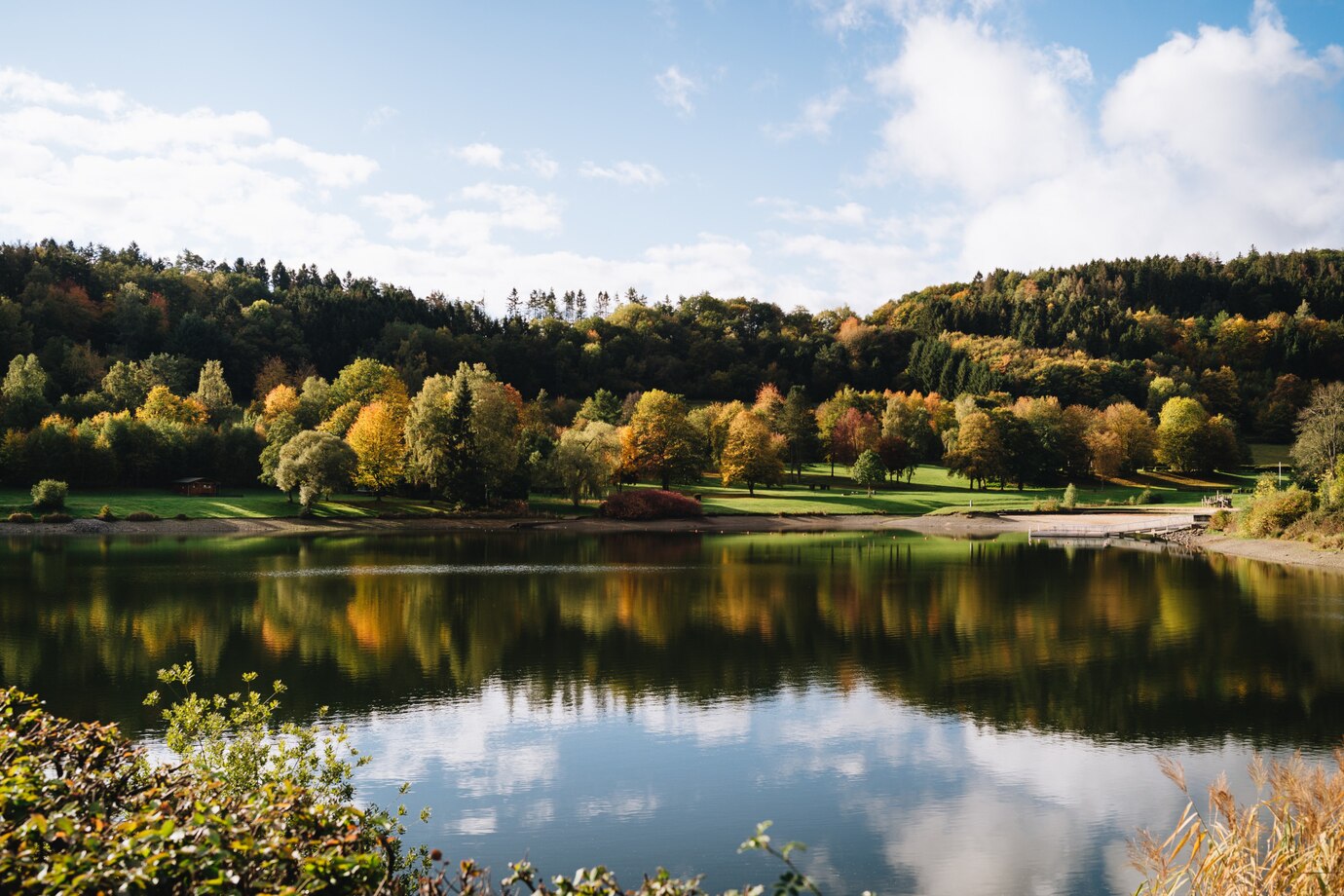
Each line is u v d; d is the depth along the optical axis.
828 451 147.75
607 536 88.94
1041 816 19.17
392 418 107.56
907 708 26.92
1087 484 136.88
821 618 41.72
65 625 38.50
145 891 6.55
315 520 93.31
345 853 7.92
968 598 47.88
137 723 24.56
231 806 8.52
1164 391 167.25
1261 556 68.62
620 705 27.27
